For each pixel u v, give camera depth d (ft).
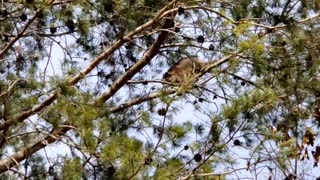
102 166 27.32
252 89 32.32
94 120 27.99
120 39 34.04
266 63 32.96
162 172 26.71
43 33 34.53
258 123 29.01
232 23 32.42
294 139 30.09
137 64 35.19
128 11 32.63
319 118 33.71
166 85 34.58
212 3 33.50
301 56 33.73
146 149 27.25
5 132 30.37
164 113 29.45
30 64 35.86
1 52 32.14
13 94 30.89
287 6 32.81
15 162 29.43
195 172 28.22
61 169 28.37
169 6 32.58
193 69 33.45
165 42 37.14
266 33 33.06
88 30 33.06
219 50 33.06
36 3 30.55
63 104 28.58
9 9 33.04
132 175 26.53
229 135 27.99
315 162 32.48
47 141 30.30
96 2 32.48
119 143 26.84
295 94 33.65
